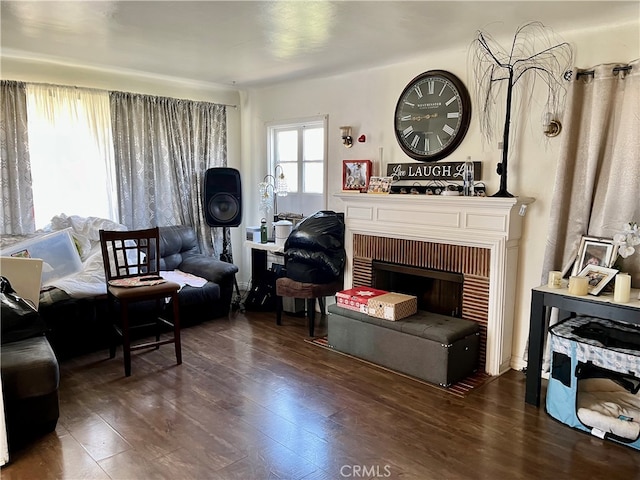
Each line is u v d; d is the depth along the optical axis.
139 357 3.54
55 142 4.10
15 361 2.40
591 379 2.80
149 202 4.66
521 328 3.32
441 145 3.62
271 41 3.26
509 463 2.25
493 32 3.00
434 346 3.07
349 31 3.02
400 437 2.47
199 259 4.73
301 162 4.88
